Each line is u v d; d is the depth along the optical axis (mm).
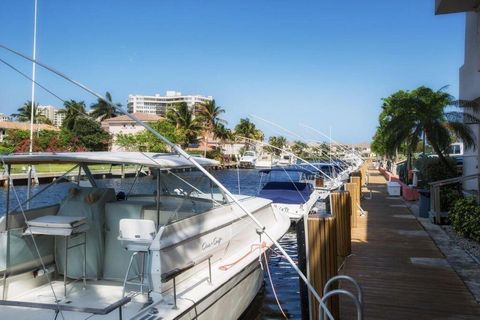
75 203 5582
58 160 5461
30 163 5559
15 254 5215
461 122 16453
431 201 13109
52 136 50781
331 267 5668
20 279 5273
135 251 5055
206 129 70750
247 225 7422
